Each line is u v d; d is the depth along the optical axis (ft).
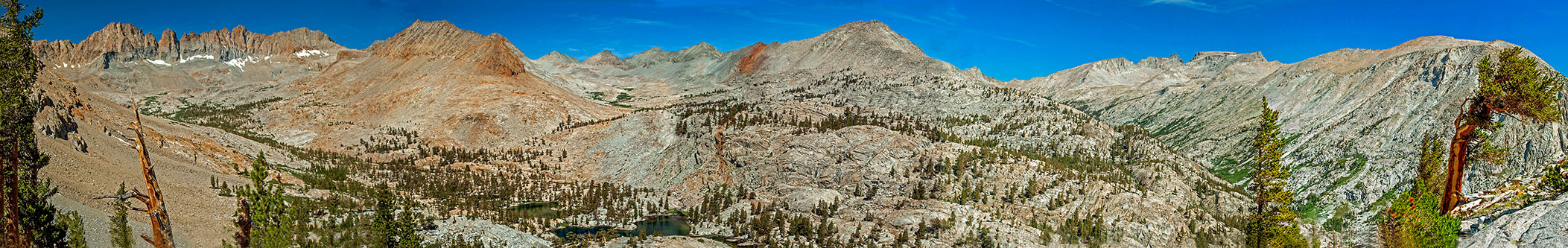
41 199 227.20
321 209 513.45
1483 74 162.50
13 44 196.65
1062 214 644.69
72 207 346.13
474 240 458.50
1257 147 240.53
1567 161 159.94
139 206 388.98
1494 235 147.43
